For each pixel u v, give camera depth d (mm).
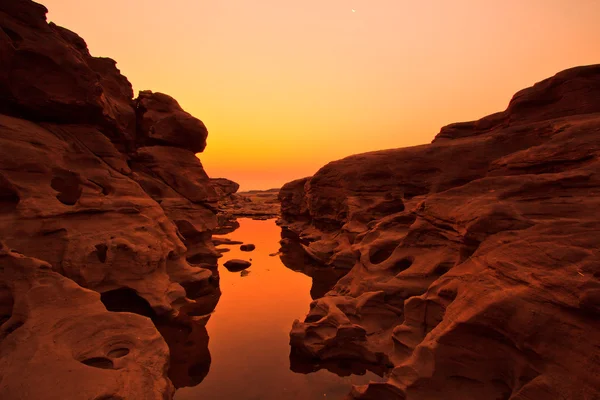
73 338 8422
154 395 7312
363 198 29500
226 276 21625
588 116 18016
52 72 15875
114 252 13758
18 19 15547
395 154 29734
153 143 25016
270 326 13891
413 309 11031
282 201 52062
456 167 26016
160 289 14453
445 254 13016
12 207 12555
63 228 13133
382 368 10719
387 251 17516
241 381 9914
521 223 9438
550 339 6285
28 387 6566
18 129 14016
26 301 9062
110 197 15961
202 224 24828
